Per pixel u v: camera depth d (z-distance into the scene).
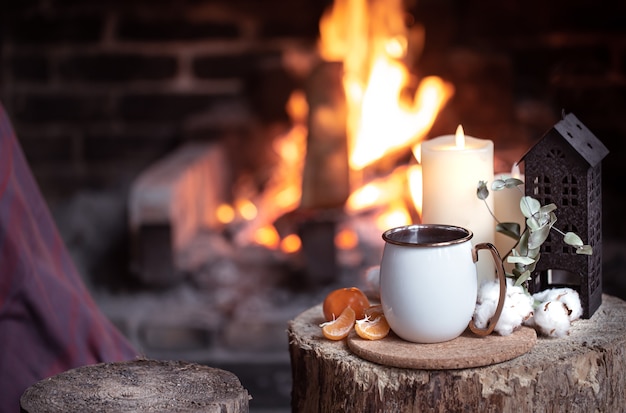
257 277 2.85
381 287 1.23
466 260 1.20
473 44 3.47
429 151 1.32
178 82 3.56
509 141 3.22
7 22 3.54
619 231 3.10
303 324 1.37
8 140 1.45
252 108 3.49
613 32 3.39
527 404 1.18
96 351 1.46
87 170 3.63
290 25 3.50
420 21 3.36
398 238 1.25
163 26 3.53
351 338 1.26
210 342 2.67
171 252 2.77
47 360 1.41
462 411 1.18
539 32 3.44
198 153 3.23
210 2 3.51
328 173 2.68
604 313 1.37
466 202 1.30
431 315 1.19
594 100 3.35
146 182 2.82
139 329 2.68
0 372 1.38
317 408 1.26
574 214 1.29
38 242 1.46
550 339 1.27
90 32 3.55
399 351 1.20
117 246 3.23
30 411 1.13
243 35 3.52
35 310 1.40
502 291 1.21
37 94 3.59
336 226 2.76
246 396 1.18
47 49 3.56
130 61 3.56
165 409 1.13
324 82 2.68
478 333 1.25
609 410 1.25
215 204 3.32
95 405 1.14
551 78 3.42
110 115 3.59
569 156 1.27
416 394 1.18
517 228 1.31
